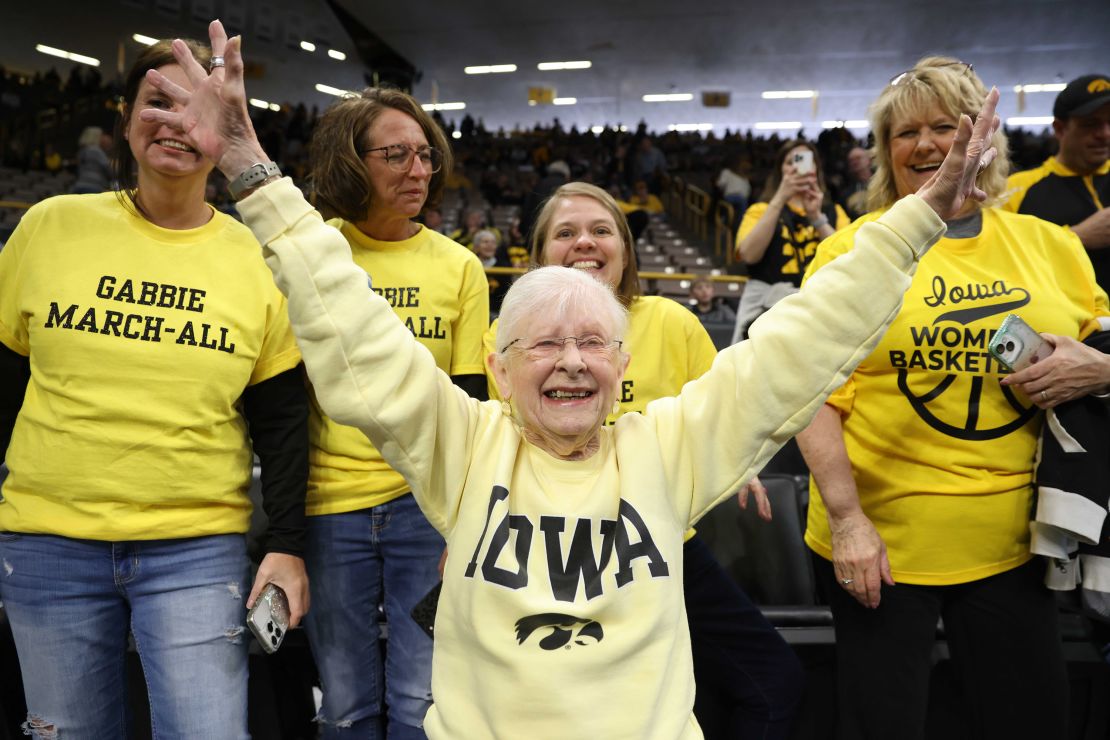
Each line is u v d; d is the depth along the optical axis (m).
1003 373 1.60
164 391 1.54
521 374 1.26
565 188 2.00
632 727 1.14
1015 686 1.61
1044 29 18.62
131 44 19.69
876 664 1.63
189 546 1.58
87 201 1.62
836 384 1.23
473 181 17.64
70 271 1.55
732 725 1.87
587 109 25.03
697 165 19.12
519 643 1.16
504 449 1.27
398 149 1.79
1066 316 1.62
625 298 1.95
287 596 1.63
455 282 1.90
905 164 1.74
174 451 1.55
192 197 1.62
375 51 21.53
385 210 1.84
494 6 18.67
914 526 1.62
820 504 1.79
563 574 1.19
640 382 1.92
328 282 1.19
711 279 6.27
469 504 1.24
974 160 1.21
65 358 1.52
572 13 18.89
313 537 1.79
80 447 1.51
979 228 1.69
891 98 1.75
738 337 3.46
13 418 1.65
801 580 2.39
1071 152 2.50
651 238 13.35
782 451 3.07
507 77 23.06
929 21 18.53
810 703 2.07
